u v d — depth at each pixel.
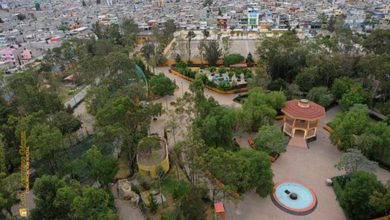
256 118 75.19
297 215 52.56
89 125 82.69
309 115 71.94
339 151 70.56
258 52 115.88
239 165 48.34
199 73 113.50
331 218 51.88
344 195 50.19
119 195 56.72
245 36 176.00
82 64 102.19
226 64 130.50
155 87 96.12
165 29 173.62
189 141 55.09
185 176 62.22
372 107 87.75
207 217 51.28
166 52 149.25
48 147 51.88
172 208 53.56
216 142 65.56
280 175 62.75
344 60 97.44
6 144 60.50
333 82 95.12
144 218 51.31
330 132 72.12
